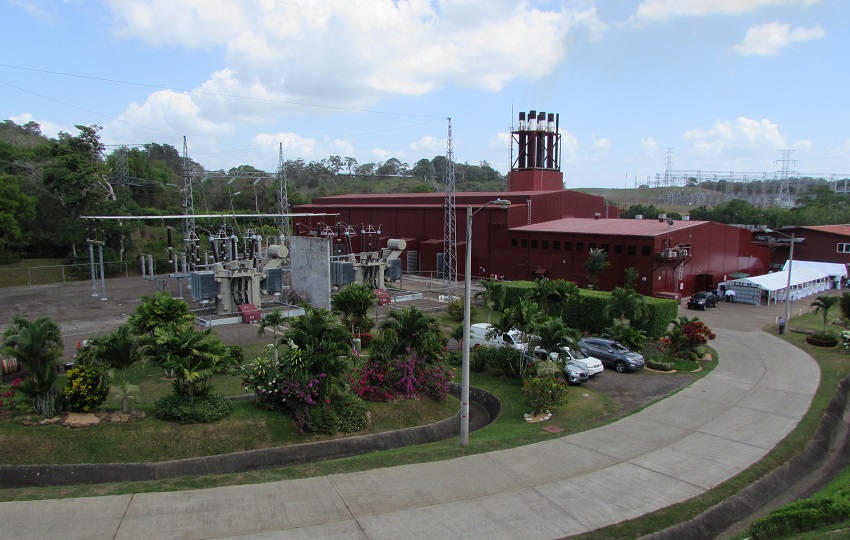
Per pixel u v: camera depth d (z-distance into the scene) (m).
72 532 11.38
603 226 51.72
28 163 77.44
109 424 16.31
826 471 16.61
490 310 36.03
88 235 64.81
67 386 16.83
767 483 15.07
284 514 12.45
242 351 27.58
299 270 45.62
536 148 71.25
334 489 13.77
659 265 45.38
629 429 18.86
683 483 14.69
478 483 14.38
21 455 14.60
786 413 20.53
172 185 102.38
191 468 15.38
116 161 82.12
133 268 67.44
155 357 17.89
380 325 22.72
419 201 69.81
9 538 11.08
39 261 67.06
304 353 18.38
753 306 46.44
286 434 17.58
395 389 21.47
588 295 34.94
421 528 12.04
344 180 182.88
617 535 12.06
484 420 21.88
